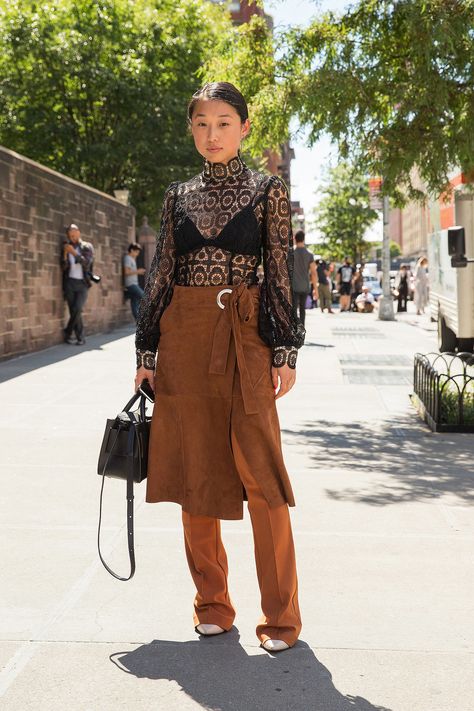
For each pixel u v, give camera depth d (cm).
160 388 354
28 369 1305
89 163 3491
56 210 1738
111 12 3544
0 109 3578
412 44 866
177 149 3475
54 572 444
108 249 2219
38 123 3491
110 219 2238
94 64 3400
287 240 346
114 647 356
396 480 647
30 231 1566
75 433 811
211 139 341
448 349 1588
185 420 348
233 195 344
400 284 3303
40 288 1625
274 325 346
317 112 914
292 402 1016
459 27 845
